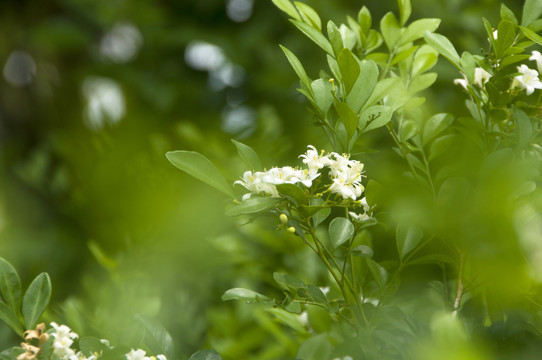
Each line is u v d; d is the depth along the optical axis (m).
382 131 1.52
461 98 1.28
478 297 1.18
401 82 1.21
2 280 1.17
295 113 2.18
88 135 1.76
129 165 1.56
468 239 1.05
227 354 1.36
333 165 1.13
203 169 1.13
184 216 1.51
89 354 1.15
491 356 1.08
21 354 1.12
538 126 1.18
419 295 1.24
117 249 1.54
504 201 1.04
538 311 1.15
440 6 2.04
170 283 1.48
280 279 1.15
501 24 1.15
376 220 1.14
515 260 1.03
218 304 1.54
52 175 2.03
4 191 2.12
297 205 1.12
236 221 1.45
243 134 1.73
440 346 1.03
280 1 1.21
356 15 2.21
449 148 1.19
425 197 1.07
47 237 1.85
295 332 1.28
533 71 1.16
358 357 1.16
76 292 1.74
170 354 1.15
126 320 1.29
